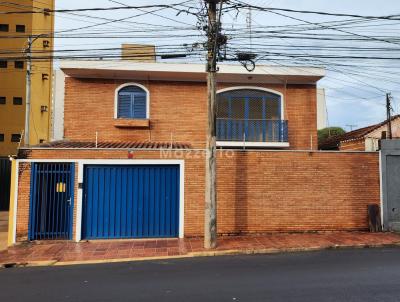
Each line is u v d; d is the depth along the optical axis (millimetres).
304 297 6414
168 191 13164
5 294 7016
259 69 18234
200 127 18641
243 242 11922
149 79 18578
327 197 13609
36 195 12648
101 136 18219
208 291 6902
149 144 16375
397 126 24172
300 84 19406
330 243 11656
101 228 12789
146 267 9195
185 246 11602
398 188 13945
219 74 18281
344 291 6742
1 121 30172
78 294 6914
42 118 33250
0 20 30625
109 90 18438
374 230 13562
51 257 10422
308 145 19141
